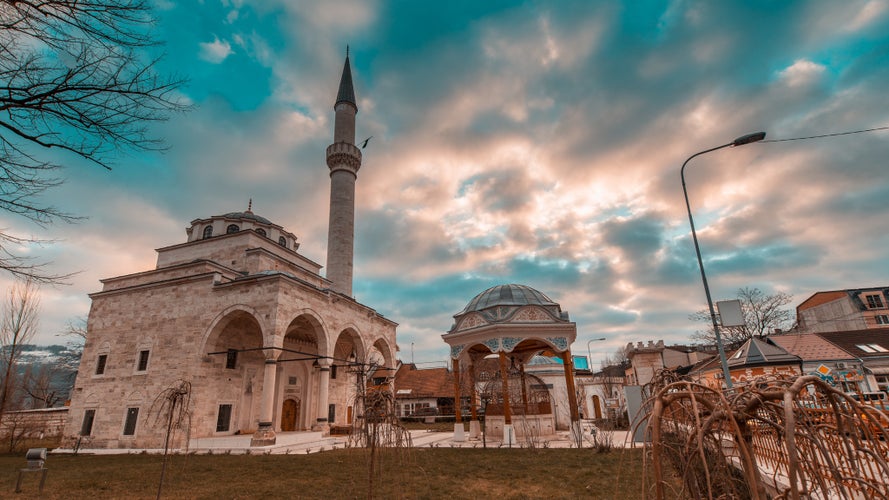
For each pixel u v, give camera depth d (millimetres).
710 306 17719
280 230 44500
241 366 32062
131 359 30531
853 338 32812
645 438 4500
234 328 31734
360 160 48656
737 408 4586
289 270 39375
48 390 48844
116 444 28156
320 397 32000
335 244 44188
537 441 21781
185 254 39250
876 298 49750
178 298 30875
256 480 15414
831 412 5891
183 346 29297
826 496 4211
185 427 26859
